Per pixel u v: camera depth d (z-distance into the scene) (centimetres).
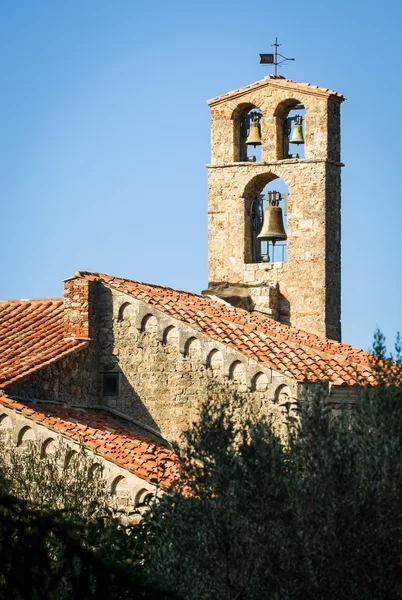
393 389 2505
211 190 5425
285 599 2311
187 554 2469
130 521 3759
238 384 4184
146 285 4738
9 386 4028
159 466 3700
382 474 2384
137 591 1576
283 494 2403
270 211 5362
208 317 4450
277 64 5444
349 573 2306
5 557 1532
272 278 5297
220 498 2462
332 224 5306
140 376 4388
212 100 5447
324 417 2469
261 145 5400
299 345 4362
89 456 3834
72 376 4309
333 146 5334
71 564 1549
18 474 3516
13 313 4819
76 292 4456
